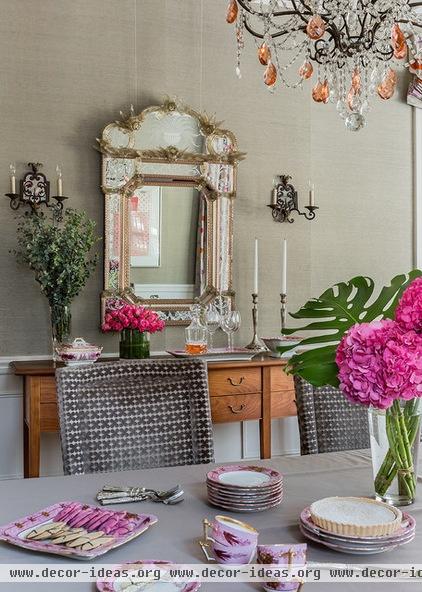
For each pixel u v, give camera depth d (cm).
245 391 312
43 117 322
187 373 187
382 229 395
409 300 120
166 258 341
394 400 126
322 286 381
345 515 113
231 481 135
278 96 369
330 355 136
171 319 342
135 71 338
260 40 365
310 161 377
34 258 297
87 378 175
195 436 183
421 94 393
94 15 331
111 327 305
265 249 367
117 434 174
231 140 349
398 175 399
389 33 190
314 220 379
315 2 180
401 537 106
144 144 335
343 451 177
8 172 316
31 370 276
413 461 130
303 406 192
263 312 367
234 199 353
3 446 317
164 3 344
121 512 121
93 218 330
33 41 321
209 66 354
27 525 116
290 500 134
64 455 167
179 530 117
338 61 200
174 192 342
